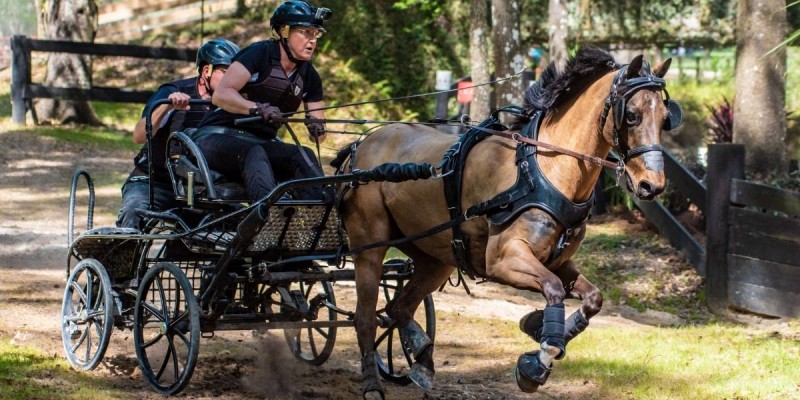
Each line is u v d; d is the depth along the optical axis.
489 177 6.67
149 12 26.70
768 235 11.59
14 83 20.34
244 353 8.70
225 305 7.18
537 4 25.33
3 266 11.48
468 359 9.03
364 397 7.11
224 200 7.34
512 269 6.30
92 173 17.41
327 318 10.17
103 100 20.58
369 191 7.46
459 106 19.53
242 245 6.89
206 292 7.18
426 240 7.28
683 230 13.29
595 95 6.41
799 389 7.77
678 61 27.83
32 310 9.52
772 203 11.57
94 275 8.11
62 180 16.75
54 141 19.39
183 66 25.22
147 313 7.55
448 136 7.38
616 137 6.20
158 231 7.92
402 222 7.37
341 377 8.09
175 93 7.57
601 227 15.02
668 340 9.80
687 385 7.95
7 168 17.25
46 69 23.09
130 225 8.00
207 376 7.80
